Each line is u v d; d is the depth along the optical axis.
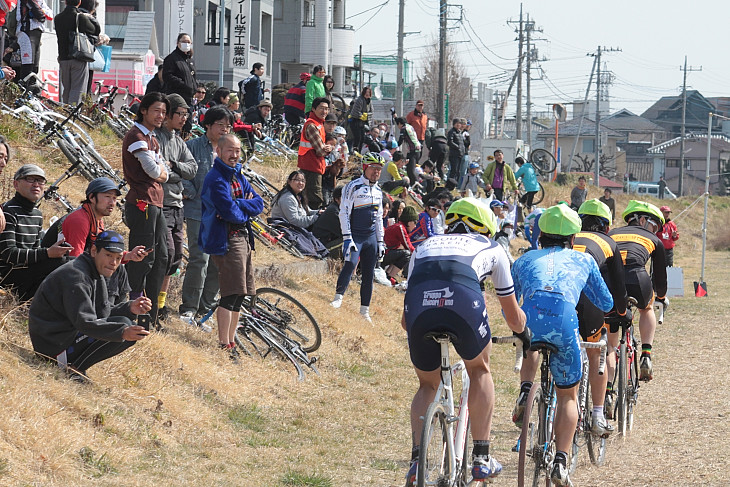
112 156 22.34
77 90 24.88
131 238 13.20
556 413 9.87
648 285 13.17
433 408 8.05
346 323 19.80
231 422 12.22
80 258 10.88
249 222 14.58
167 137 14.25
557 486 9.82
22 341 11.21
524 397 10.05
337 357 17.61
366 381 16.69
